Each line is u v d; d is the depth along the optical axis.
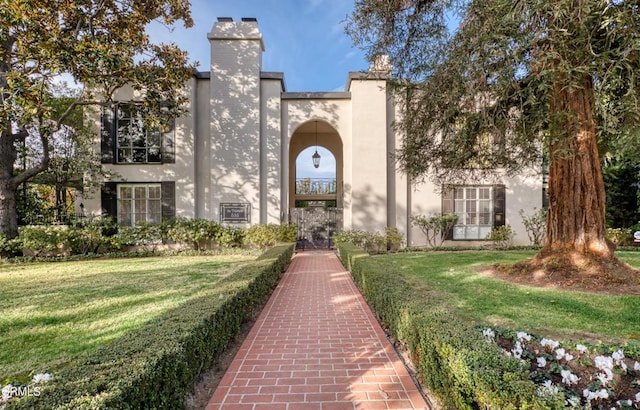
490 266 7.52
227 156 11.98
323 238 13.58
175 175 11.91
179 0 10.31
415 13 5.68
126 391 1.64
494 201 12.21
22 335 3.76
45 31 7.70
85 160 11.29
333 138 16.33
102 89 10.97
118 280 6.78
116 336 3.73
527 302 4.75
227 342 3.45
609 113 3.74
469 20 4.16
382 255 10.47
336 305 5.11
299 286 6.45
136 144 11.91
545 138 5.57
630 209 12.94
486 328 2.88
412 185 12.34
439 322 2.62
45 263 9.42
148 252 10.99
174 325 2.61
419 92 6.65
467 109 4.84
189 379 2.41
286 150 12.33
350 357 3.25
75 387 1.64
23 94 7.97
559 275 5.82
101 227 11.00
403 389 2.66
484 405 1.78
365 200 12.04
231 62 12.07
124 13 9.56
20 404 1.49
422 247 11.81
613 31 3.38
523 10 3.45
